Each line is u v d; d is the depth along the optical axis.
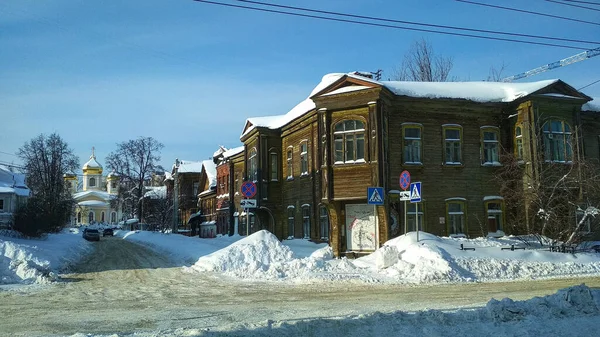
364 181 24.17
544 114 26.06
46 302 12.85
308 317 10.41
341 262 19.52
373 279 17.02
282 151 34.56
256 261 20.83
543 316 9.48
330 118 25.33
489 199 26.62
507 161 26.50
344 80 24.80
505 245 22.39
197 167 76.19
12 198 60.78
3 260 18.14
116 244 48.47
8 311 11.51
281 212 34.31
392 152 25.44
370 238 24.81
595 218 24.69
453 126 26.59
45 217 40.16
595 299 10.19
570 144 25.48
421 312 9.46
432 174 26.02
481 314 9.41
